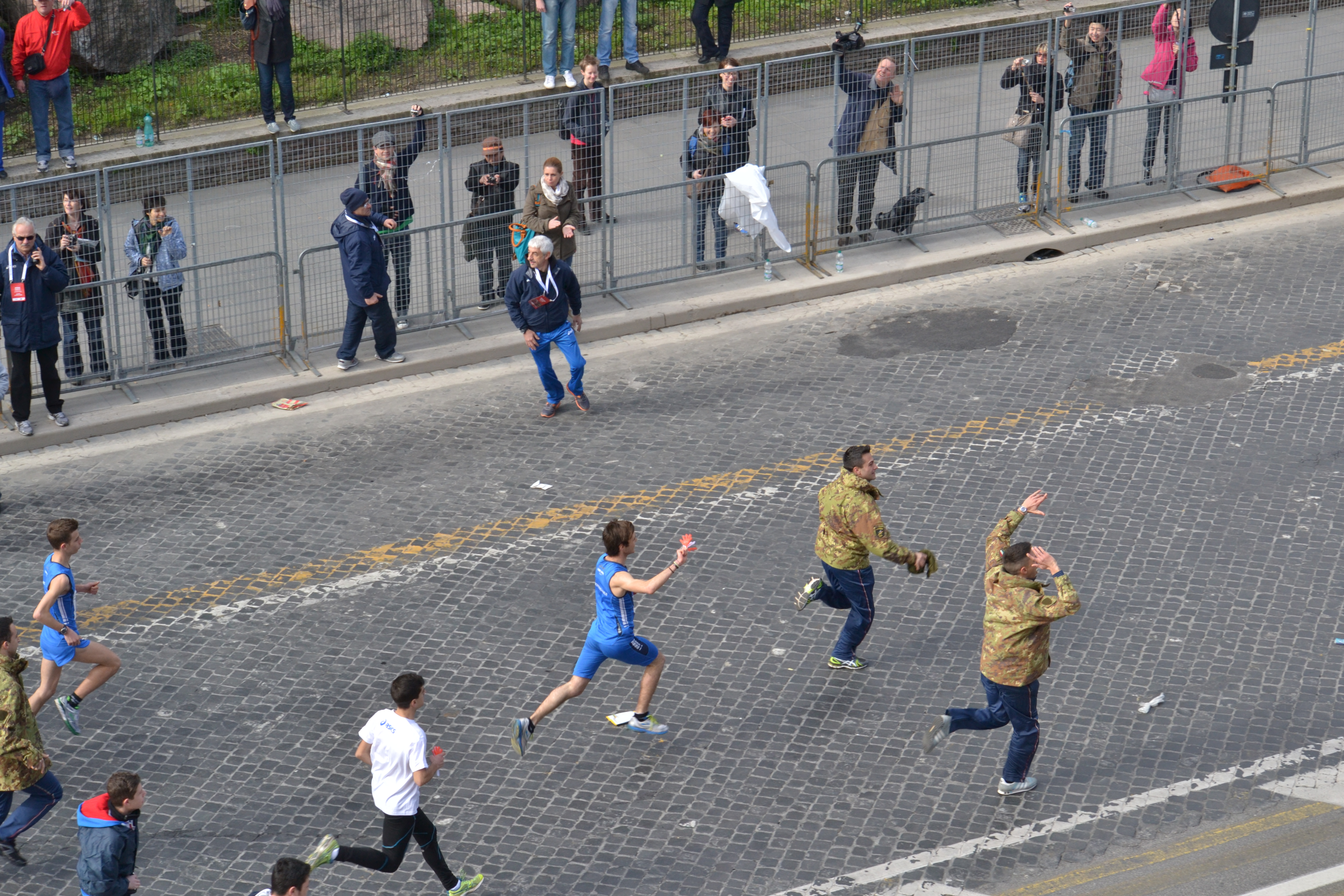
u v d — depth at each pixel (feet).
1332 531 152.46
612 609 122.62
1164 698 130.41
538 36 282.56
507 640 140.77
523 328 174.40
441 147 199.41
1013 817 118.42
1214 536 152.35
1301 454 165.99
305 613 144.77
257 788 123.24
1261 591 143.95
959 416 176.55
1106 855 114.42
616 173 241.55
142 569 152.25
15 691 113.19
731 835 117.29
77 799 122.11
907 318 202.18
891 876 112.88
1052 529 154.20
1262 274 208.13
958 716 117.39
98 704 132.67
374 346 197.77
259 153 244.63
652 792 122.01
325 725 130.31
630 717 128.67
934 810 119.34
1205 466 164.25
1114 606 142.31
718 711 130.93
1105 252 218.79
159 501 164.96
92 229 183.52
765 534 155.63
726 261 214.90
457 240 208.23
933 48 241.76
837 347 195.00
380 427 180.14
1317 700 129.59
